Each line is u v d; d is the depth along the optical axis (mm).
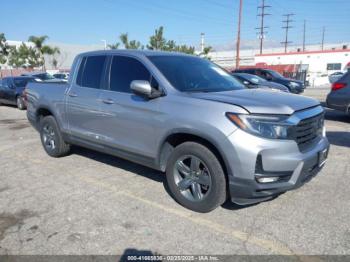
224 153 3285
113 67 4645
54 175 5051
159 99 3891
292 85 16938
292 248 3018
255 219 3543
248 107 3254
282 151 3191
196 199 3695
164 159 4035
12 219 3652
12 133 8523
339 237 3174
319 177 4742
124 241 3182
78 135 5199
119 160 5742
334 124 8836
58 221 3584
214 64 5156
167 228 3400
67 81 5480
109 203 4008
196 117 3488
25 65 44531
